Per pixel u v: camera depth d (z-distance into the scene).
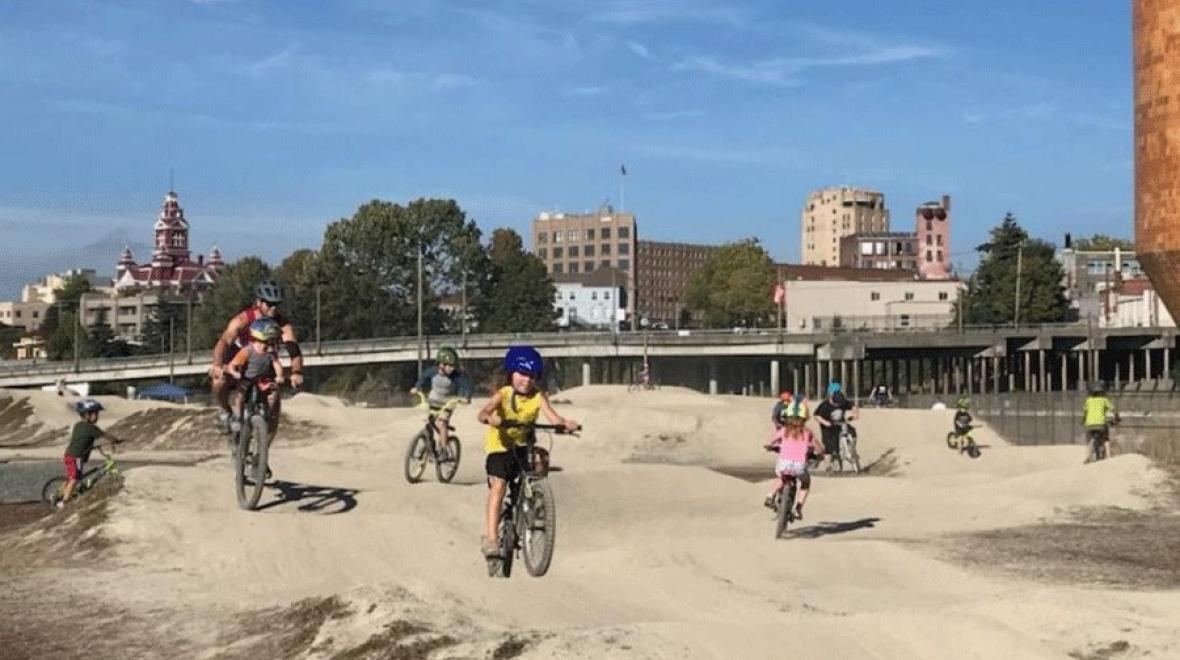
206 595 12.05
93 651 9.72
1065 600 11.76
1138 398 57.59
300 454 38.75
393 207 154.00
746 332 110.06
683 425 47.59
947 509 23.48
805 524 21.70
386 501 17.33
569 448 45.22
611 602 11.05
